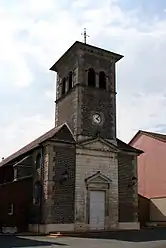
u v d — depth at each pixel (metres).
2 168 33.94
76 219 24.14
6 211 25.61
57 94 30.55
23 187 26.47
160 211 32.59
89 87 27.53
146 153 36.00
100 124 27.17
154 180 34.19
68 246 16.00
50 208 23.45
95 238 19.92
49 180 23.88
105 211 25.39
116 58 29.52
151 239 19.09
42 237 20.88
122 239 19.17
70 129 26.91
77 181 24.81
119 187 26.42
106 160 26.33
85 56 28.25
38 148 26.48
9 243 17.42
